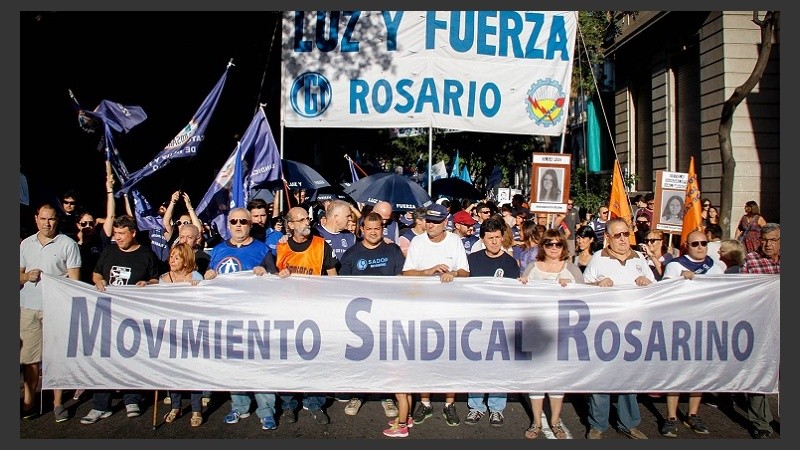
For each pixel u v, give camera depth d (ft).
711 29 55.42
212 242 30.37
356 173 47.65
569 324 20.08
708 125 55.67
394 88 33.68
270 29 46.73
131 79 44.86
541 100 33.81
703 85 56.70
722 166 48.37
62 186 41.70
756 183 52.54
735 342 20.15
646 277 20.51
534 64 33.73
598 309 20.08
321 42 33.78
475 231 33.96
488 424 20.98
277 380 20.24
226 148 50.75
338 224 24.13
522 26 33.68
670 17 62.28
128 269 21.30
